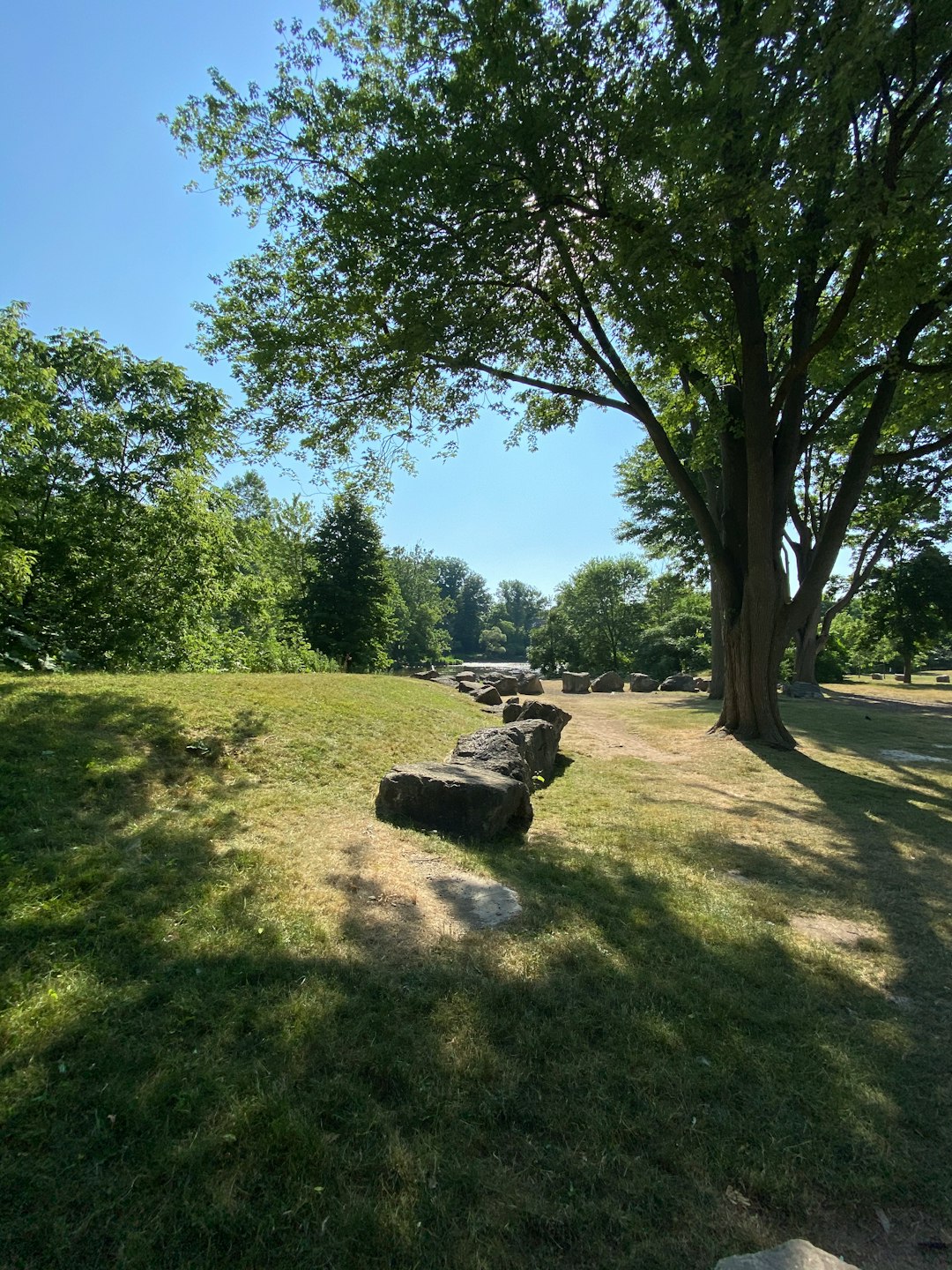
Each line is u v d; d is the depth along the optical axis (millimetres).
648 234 8219
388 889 4020
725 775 9180
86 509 15234
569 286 11242
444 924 3629
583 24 7922
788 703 19188
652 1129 2252
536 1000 2926
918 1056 2781
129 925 3189
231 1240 1766
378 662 32281
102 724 6148
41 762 5004
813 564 11391
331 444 12617
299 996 2775
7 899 3252
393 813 5508
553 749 8953
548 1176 2041
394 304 10070
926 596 34188
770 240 8812
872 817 6934
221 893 3668
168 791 5242
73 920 3164
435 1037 2607
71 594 14859
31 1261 1664
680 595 43969
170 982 2791
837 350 11203
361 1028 2615
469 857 4723
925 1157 2225
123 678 8766
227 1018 2588
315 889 3891
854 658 58062
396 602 44875
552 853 5137
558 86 8188
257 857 4227
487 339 10695
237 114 9312
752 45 6723
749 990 3193
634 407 11641
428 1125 2191
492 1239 1825
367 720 8750
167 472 16812
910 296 9008
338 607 30141
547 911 3922
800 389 11203
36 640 12695
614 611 48375
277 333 10508
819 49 6910
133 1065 2307
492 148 8242
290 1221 1828
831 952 3715
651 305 9203
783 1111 2377
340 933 3391
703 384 11469
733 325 10977
